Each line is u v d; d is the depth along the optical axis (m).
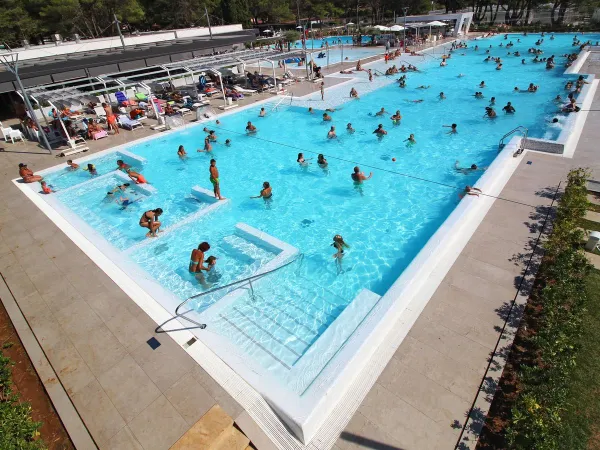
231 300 8.31
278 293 9.12
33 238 11.26
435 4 73.19
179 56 26.66
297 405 5.59
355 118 21.50
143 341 7.35
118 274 9.42
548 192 11.29
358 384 6.21
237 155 17.66
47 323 8.00
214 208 12.73
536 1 52.50
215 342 7.18
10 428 5.19
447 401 5.86
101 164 17.42
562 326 6.34
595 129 15.84
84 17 43.19
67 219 12.23
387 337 7.01
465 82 28.16
